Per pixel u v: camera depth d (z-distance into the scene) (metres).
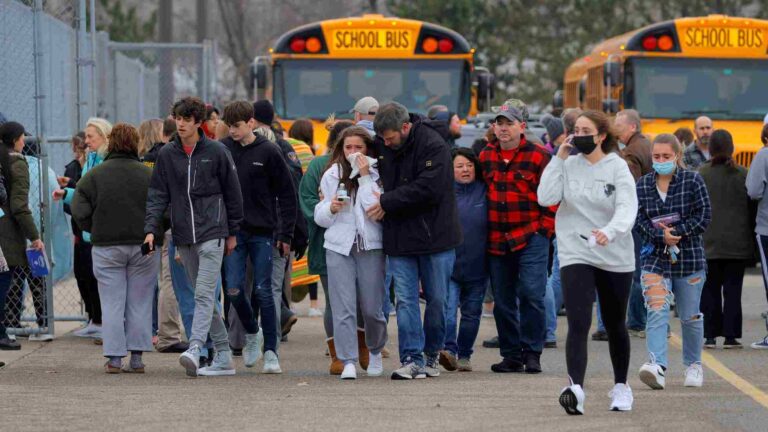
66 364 36.19
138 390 31.34
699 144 50.34
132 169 34.50
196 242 32.97
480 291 34.97
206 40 72.69
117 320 34.34
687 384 32.28
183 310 35.50
